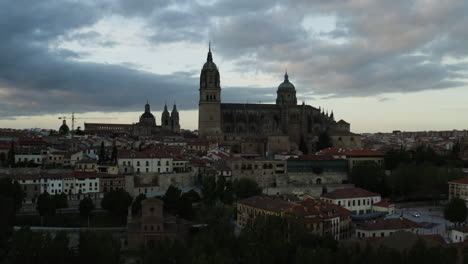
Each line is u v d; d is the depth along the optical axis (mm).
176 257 158500
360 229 194250
